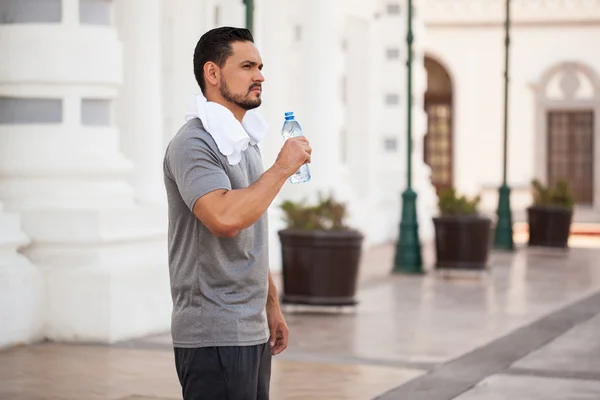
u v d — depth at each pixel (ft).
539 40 159.94
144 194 54.19
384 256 92.73
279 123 82.94
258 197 20.49
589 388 40.11
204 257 21.40
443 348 48.42
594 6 157.99
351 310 60.34
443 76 163.73
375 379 41.24
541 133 160.25
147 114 54.39
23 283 46.06
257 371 21.86
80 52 48.21
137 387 38.91
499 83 160.56
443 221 79.97
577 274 82.12
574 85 160.04
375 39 101.96
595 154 159.22
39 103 48.65
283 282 59.57
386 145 109.09
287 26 84.33
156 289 49.37
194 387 21.54
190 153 20.94
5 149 48.37
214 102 21.59
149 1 54.34
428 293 69.15
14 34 48.24
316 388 39.37
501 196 102.63
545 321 57.11
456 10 160.15
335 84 85.35
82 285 46.96
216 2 72.33
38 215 47.34
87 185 48.60
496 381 41.22
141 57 54.13
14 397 37.17
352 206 90.79
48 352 44.88
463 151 161.79
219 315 21.38
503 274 81.76
